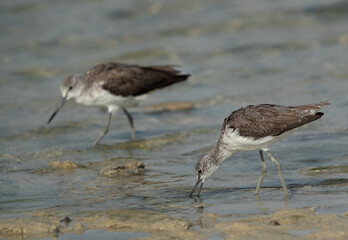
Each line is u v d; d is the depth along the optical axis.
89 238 8.88
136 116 18.17
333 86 18.88
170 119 17.47
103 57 23.83
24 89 21.05
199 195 10.95
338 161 12.52
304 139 14.34
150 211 10.01
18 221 9.55
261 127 10.69
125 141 15.70
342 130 14.84
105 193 11.30
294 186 11.12
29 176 12.75
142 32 25.91
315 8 26.53
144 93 16.22
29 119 17.89
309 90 18.69
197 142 15.09
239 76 21.03
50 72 22.73
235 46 23.91
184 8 28.06
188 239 8.56
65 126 17.28
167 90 20.39
